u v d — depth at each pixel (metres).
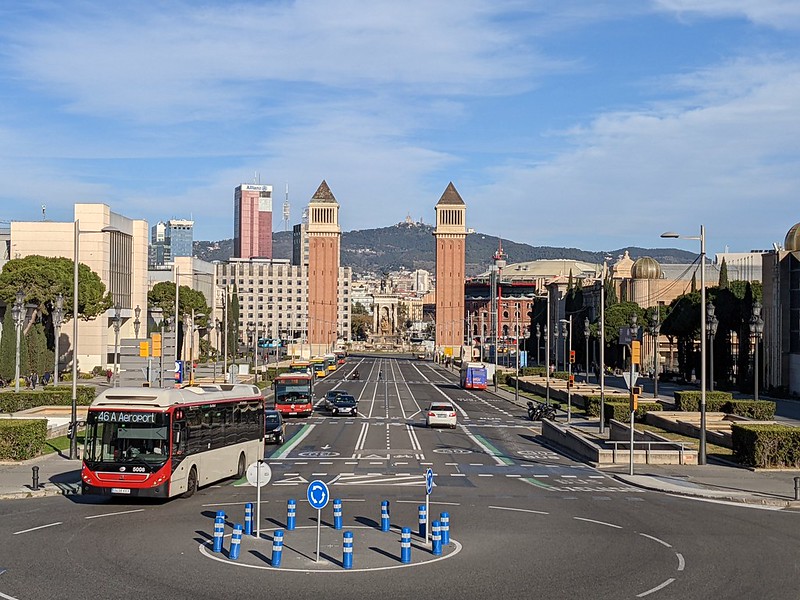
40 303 110.19
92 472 34.50
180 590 22.03
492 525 31.64
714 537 30.00
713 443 59.31
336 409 85.62
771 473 46.81
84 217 139.00
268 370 140.38
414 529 30.58
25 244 138.62
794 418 78.62
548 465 50.81
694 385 128.75
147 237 162.25
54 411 72.19
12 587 22.20
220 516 26.55
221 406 41.72
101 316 139.75
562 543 28.55
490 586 22.77
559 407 94.62
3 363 102.00
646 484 42.34
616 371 162.88
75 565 24.67
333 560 25.52
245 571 24.08
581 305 179.38
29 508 34.75
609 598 21.73
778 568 25.33
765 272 114.12
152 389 35.91
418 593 21.97
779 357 110.44
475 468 48.91
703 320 51.03
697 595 22.16
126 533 29.38
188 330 171.75
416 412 91.38
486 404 105.56
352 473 45.84
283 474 45.25
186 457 36.50
